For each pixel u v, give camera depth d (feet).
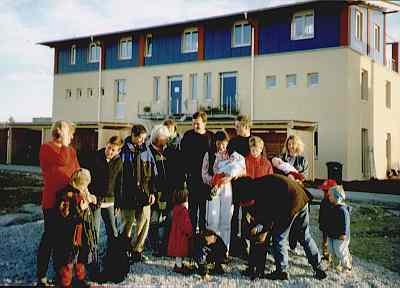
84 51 92.94
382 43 80.07
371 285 18.08
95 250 18.03
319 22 67.36
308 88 67.87
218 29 76.95
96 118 90.53
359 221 33.09
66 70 95.35
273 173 20.59
